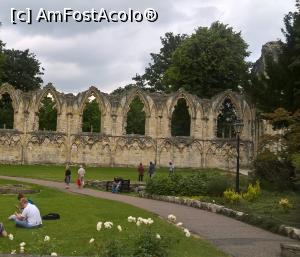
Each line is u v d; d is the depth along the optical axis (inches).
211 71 3011.8
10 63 3440.0
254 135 2628.0
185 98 2684.5
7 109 3531.0
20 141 2541.8
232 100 2689.5
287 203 1064.8
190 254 646.5
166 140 2650.1
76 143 2593.5
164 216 1038.4
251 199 1234.6
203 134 2677.2
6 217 941.2
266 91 1734.7
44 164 2549.2
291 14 1736.0
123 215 1003.9
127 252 546.3
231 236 829.2
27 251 614.5
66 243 693.9
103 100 2625.5
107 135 2615.7
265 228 908.0
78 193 1513.3
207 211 1155.3
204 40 3009.4
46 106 3718.0
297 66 1620.3
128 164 2625.5
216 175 1540.4
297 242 781.3
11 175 1943.9
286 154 1514.5
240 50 3125.0
